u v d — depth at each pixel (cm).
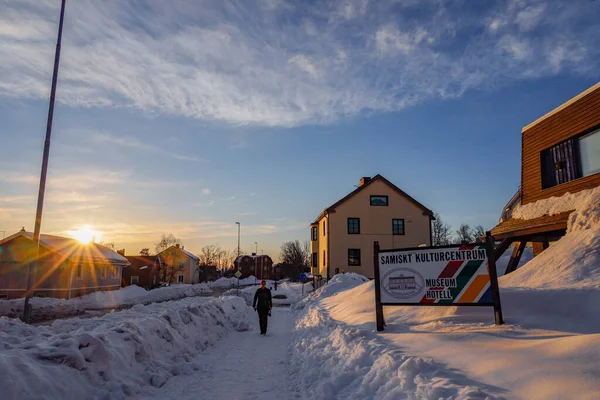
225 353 905
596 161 1143
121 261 4256
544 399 334
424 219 3797
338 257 3703
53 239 3528
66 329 836
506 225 1372
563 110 1269
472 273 732
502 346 505
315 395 546
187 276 8238
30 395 414
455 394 375
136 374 602
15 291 3130
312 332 1078
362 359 602
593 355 382
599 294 633
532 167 1416
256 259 11781
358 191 3794
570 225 1018
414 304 776
